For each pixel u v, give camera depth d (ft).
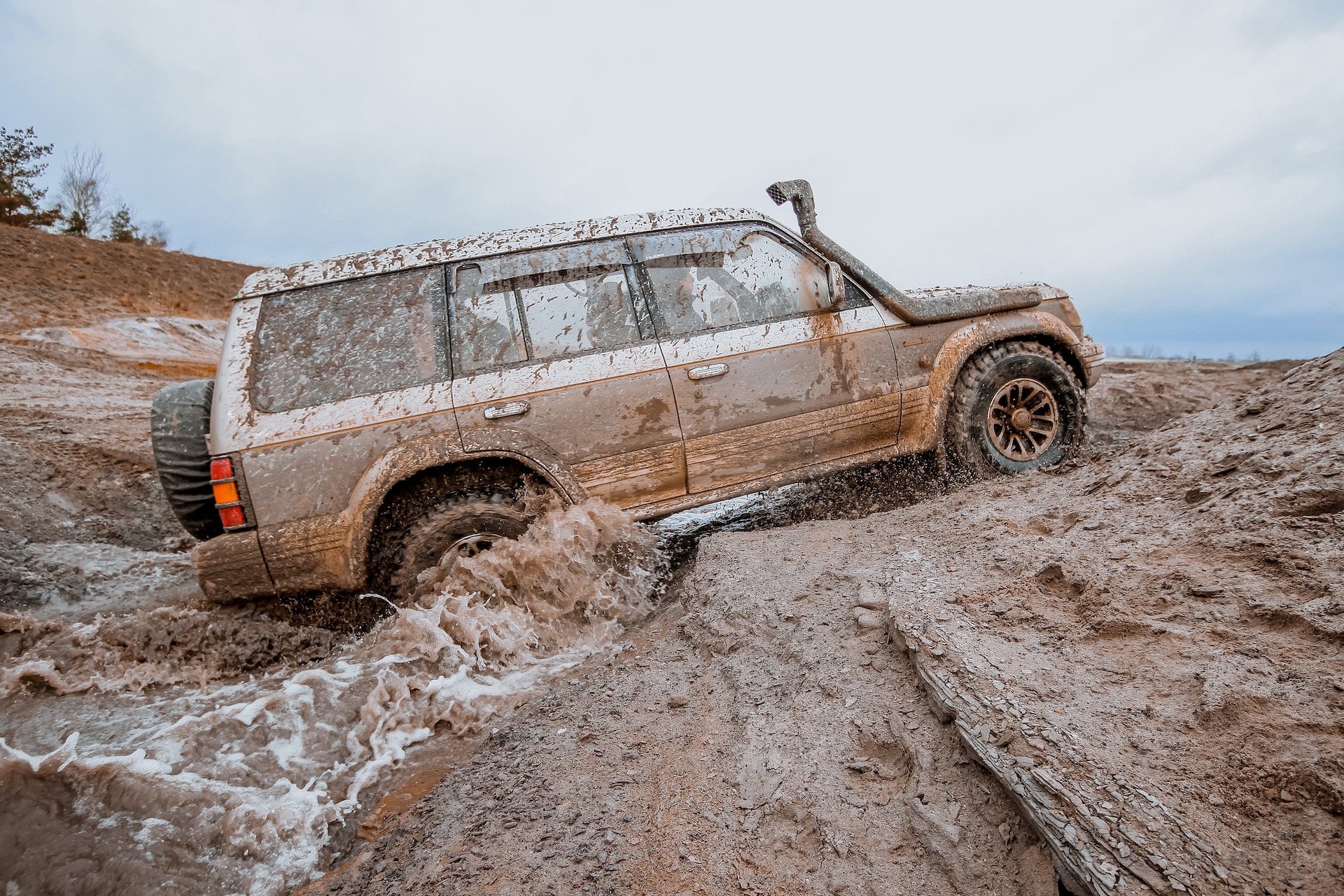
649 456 12.74
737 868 6.02
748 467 13.34
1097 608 7.32
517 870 6.30
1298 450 8.48
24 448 21.16
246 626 11.29
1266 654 5.98
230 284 94.73
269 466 11.32
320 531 11.38
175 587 15.66
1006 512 10.69
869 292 14.42
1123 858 4.74
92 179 109.60
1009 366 14.73
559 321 12.75
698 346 13.10
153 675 10.48
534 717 8.89
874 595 9.05
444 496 12.00
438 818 7.22
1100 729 5.77
